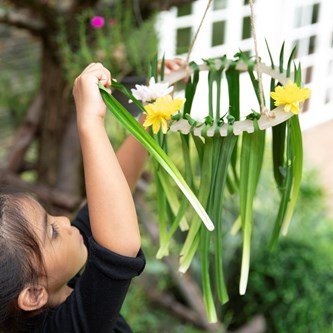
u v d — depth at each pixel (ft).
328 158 13.99
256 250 8.55
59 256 2.69
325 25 14.60
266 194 8.54
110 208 2.44
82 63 5.71
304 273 8.64
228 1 12.25
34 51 9.34
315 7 14.74
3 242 2.50
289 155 2.97
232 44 12.59
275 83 3.03
